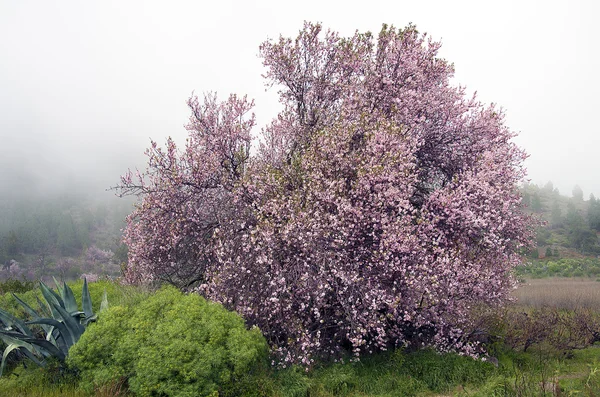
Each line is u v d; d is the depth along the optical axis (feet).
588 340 36.73
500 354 30.99
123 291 30.86
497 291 31.73
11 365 24.27
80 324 23.07
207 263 33.76
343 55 35.63
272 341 27.02
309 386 21.57
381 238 26.45
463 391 23.21
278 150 37.35
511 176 32.50
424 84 35.09
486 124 35.58
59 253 199.00
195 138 35.35
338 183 27.48
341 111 32.94
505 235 33.47
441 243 29.40
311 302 27.55
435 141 35.68
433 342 29.94
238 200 30.42
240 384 19.88
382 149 27.89
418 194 34.65
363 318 25.16
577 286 79.82
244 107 34.96
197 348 19.20
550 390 20.52
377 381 24.23
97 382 18.97
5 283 36.99
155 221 32.42
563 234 280.10
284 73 36.58
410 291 26.35
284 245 27.20
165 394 18.78
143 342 19.90
